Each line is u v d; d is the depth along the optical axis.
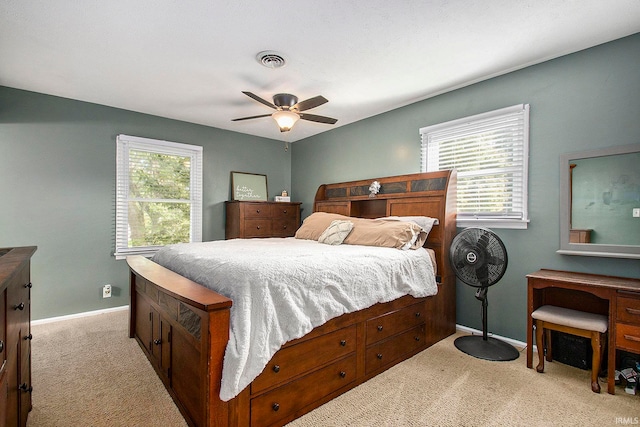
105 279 3.59
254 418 1.51
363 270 2.08
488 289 2.86
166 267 2.43
